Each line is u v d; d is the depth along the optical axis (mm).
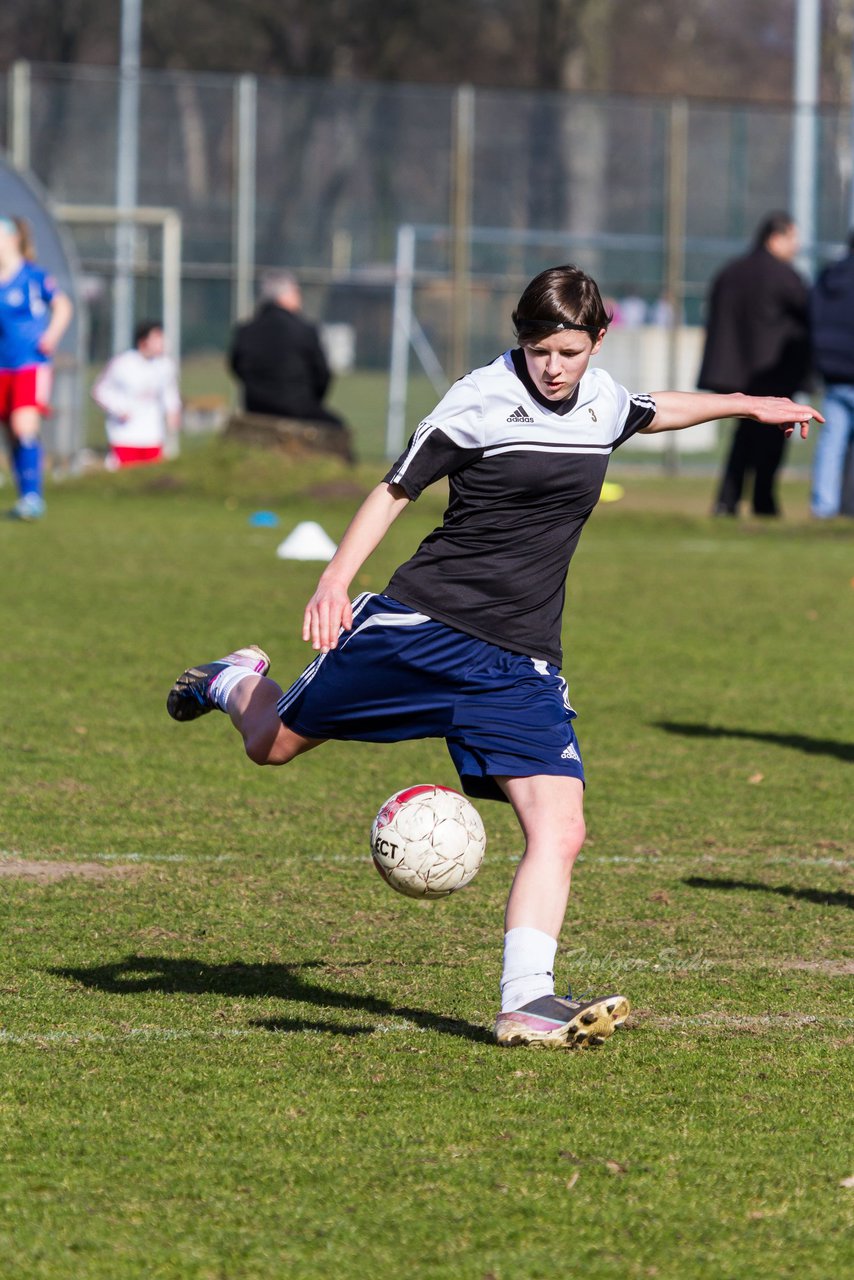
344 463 69312
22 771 25406
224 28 165750
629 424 15344
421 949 17922
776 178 89000
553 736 14836
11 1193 11766
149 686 31922
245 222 85188
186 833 22453
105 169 84375
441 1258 10898
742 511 66000
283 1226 11320
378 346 86875
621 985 16875
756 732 29750
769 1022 15812
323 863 21250
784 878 21016
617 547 56094
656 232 88125
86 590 43000
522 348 14766
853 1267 10906
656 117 87688
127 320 84062
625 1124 13195
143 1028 15227
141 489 66062
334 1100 13562
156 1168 12203
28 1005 15773
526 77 167500
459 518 14898
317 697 15312
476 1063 14500
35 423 55750
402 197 86312
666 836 22953
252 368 68812
